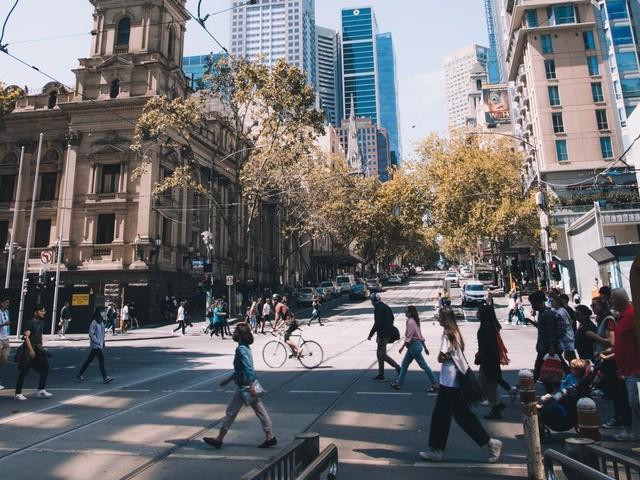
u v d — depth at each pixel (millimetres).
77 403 9289
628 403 6344
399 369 10453
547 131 50062
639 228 38531
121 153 35250
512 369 11820
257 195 36062
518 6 52531
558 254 40844
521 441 6391
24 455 6168
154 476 5375
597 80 50250
